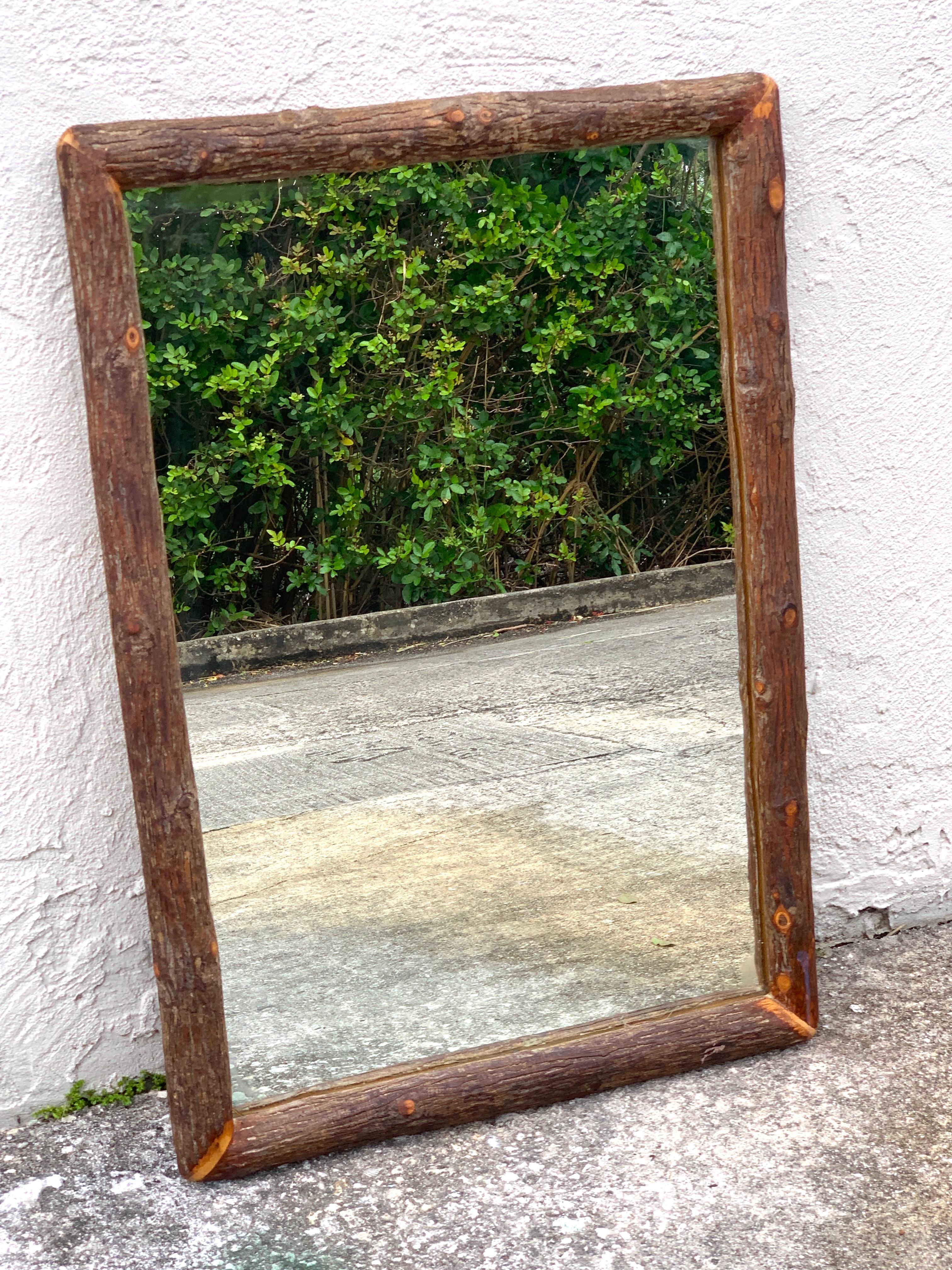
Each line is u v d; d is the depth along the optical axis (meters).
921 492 2.75
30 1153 2.28
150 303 2.15
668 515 2.66
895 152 2.58
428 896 2.55
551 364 2.55
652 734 2.68
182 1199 2.13
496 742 2.71
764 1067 2.44
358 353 2.41
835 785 2.82
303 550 2.48
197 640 2.39
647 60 2.38
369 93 2.23
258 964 2.38
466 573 2.63
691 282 2.47
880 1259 1.90
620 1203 2.06
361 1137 2.24
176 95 2.14
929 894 2.97
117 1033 2.44
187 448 2.31
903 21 2.54
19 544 2.20
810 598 2.71
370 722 2.56
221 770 2.39
